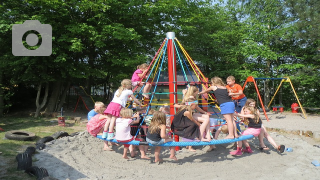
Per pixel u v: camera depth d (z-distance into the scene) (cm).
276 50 1856
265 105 1806
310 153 602
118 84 2050
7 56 1214
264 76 1808
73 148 614
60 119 1039
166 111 659
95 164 514
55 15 1190
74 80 1864
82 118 1281
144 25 1455
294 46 1831
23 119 1236
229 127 514
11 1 1234
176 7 1345
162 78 1074
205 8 1589
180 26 1420
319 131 934
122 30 1203
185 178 447
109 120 550
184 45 1554
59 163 500
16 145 652
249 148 600
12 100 1623
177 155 592
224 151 621
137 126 578
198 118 521
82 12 1323
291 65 1733
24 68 1351
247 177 447
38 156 539
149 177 451
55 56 1292
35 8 1280
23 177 411
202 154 598
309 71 1545
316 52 1727
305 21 1441
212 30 1928
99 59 1570
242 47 1725
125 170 484
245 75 1734
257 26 1752
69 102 1930
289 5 1526
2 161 494
